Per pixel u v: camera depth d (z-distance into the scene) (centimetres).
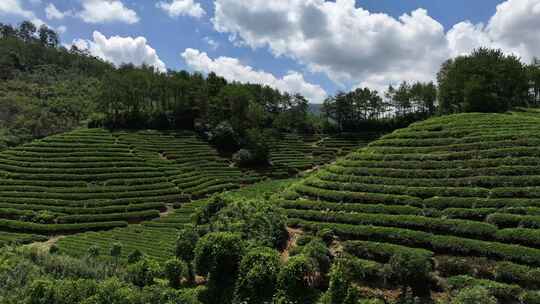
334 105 13175
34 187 6781
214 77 13538
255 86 14750
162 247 4788
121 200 6700
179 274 3159
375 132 12406
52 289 2617
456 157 4319
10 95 12275
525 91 9412
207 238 3014
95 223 5978
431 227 3331
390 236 3325
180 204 7088
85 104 12912
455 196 3697
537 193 3372
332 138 12238
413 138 5109
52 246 4519
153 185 7462
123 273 3266
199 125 11275
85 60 19975
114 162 8025
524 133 4369
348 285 2562
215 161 9638
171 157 8994
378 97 13188
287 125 12900
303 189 4662
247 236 3378
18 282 2867
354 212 3859
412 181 4078
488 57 8425
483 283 2589
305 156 10944
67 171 7388
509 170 3784
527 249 2767
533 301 2369
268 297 2702
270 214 3728
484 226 3116
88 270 3238
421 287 2720
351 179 4497
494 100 7181
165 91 11656
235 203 3872
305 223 3838
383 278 2858
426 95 12256
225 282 2930
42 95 13088
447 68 9594
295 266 2692
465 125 5041
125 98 10819
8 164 7488
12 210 5966
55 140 8669
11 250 3616
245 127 11175
